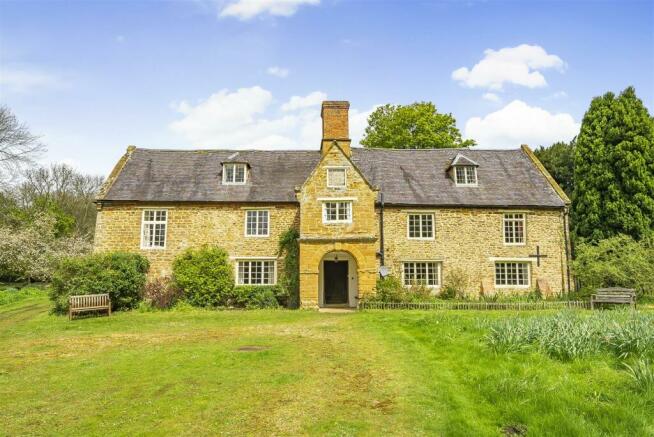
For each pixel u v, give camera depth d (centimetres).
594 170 2525
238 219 2286
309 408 701
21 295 2756
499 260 2297
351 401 730
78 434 620
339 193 2122
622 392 677
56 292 1992
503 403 665
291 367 947
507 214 2353
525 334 941
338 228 2092
